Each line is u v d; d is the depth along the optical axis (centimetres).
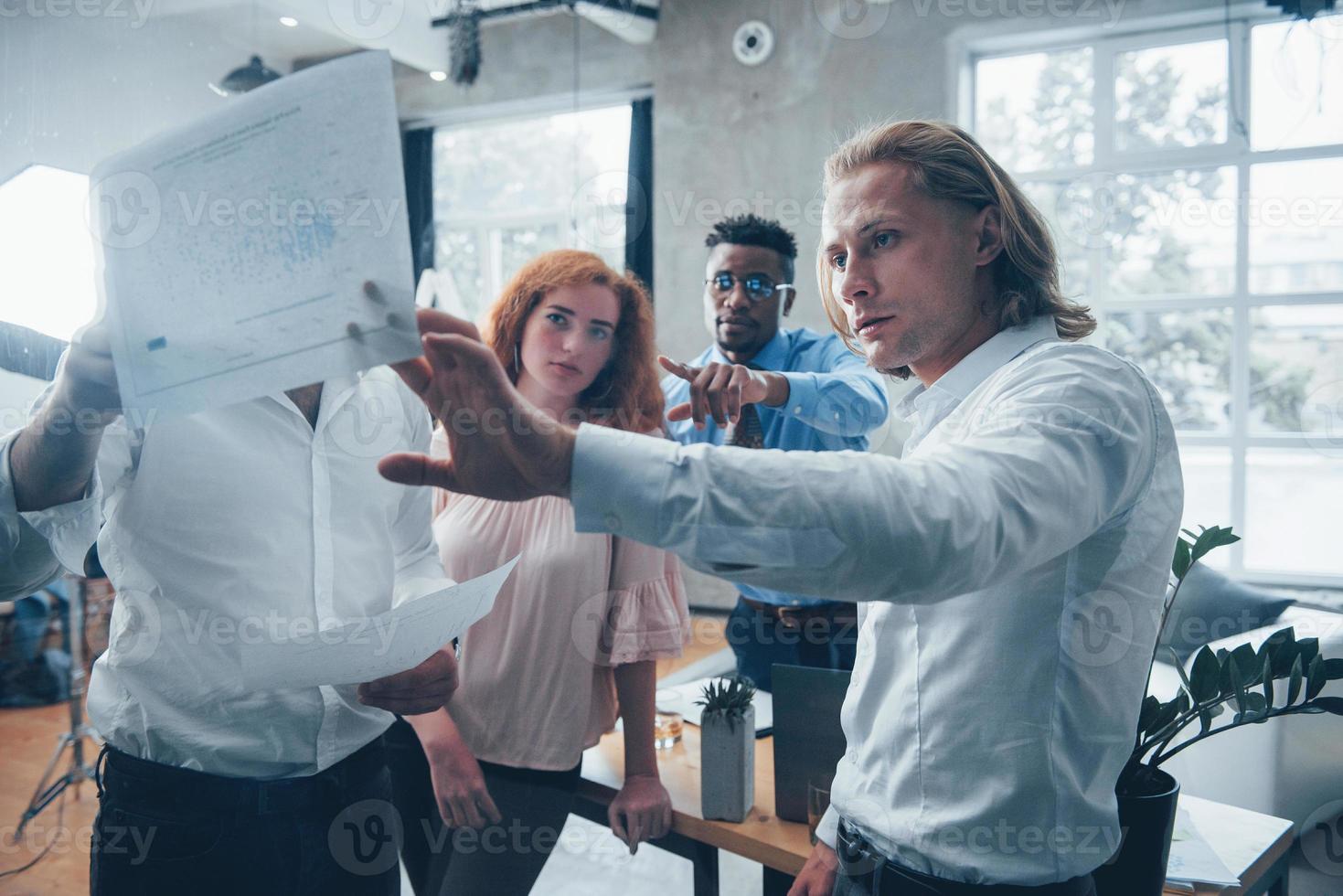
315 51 148
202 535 88
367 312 52
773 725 100
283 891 89
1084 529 59
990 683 69
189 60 143
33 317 116
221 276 56
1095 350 68
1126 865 82
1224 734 180
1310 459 250
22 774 188
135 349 59
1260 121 229
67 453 80
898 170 76
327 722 90
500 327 112
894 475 52
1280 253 246
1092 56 240
